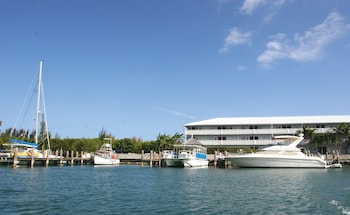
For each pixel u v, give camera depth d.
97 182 30.59
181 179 33.50
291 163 47.91
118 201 20.06
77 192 23.77
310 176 36.34
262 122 82.00
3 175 36.72
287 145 49.53
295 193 23.36
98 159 60.78
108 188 26.25
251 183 29.44
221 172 42.84
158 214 16.48
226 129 83.44
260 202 19.77
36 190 24.55
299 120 81.25
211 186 27.45
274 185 27.95
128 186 27.58
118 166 61.00
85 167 56.28
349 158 59.12
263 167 48.41
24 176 35.75
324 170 45.59
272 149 48.75
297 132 76.44
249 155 48.38
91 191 24.38
